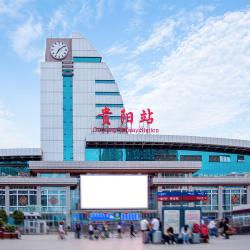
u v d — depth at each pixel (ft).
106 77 551.59
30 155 472.44
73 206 362.12
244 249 118.11
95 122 542.57
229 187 376.89
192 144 482.28
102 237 190.80
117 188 314.96
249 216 241.76
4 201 360.48
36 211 357.61
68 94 546.26
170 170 373.40
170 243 142.31
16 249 127.85
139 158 486.79
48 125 539.29
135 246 135.13
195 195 254.88
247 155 504.84
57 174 372.79
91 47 558.15
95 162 371.56
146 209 327.47
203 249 118.62
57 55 556.92
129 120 489.67
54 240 183.11
